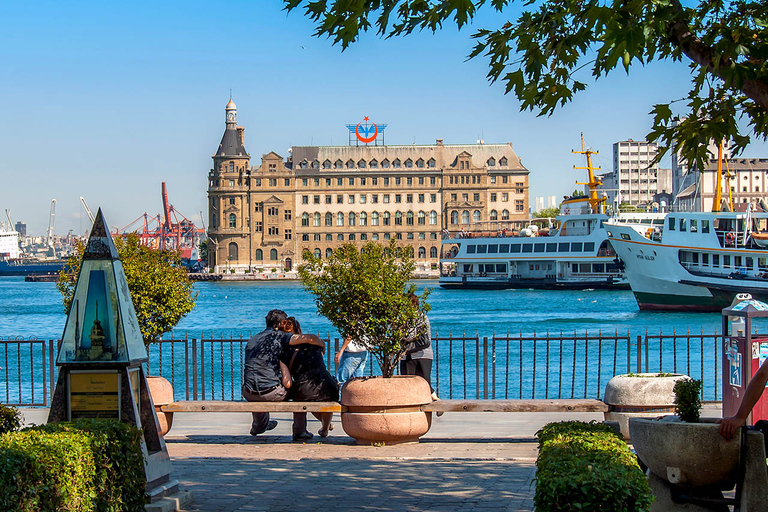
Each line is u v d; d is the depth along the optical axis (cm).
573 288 11806
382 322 1413
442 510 971
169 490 1013
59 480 731
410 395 1419
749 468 787
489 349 4519
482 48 871
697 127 991
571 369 3544
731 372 1124
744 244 6962
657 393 1399
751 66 816
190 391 3092
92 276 994
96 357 987
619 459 684
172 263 1653
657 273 7594
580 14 822
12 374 3684
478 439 1502
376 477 1171
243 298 12312
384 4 780
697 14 881
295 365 1514
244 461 1312
